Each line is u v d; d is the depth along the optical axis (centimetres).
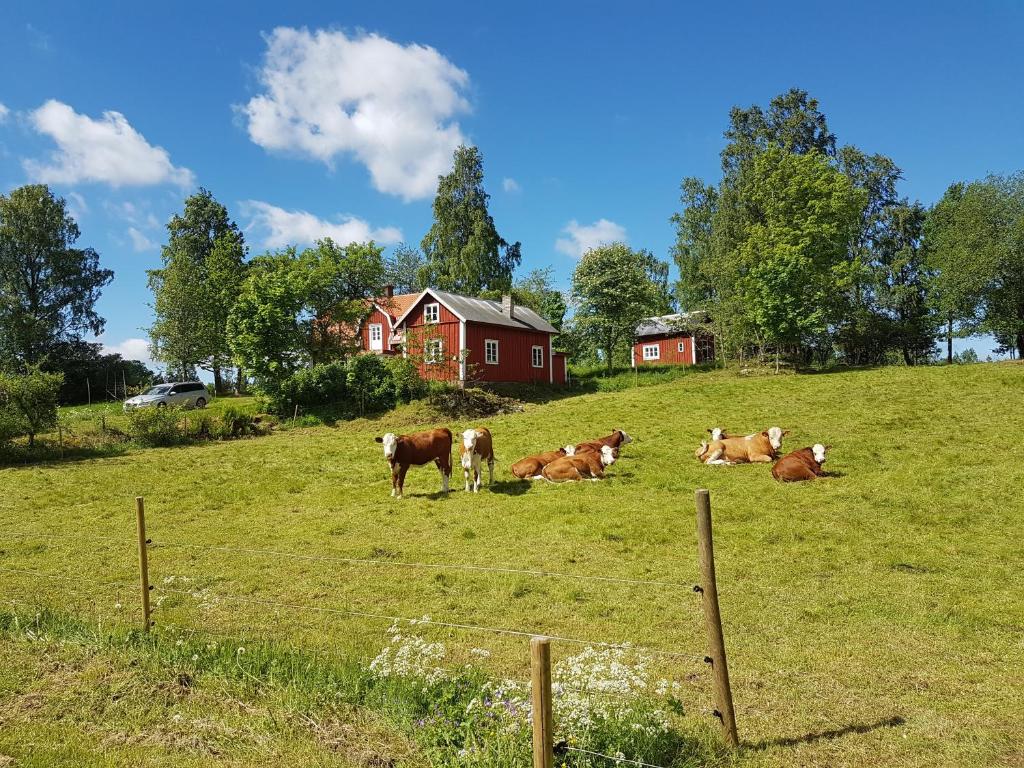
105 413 3481
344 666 578
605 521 1134
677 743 449
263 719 490
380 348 4647
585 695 480
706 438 1938
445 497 1409
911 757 446
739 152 5003
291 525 1216
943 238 4225
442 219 5797
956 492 1224
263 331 3312
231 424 2845
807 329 3938
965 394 2298
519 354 4138
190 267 5081
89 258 5644
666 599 784
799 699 537
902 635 662
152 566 976
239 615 757
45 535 1187
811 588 805
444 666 595
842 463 1509
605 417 2441
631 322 4934
